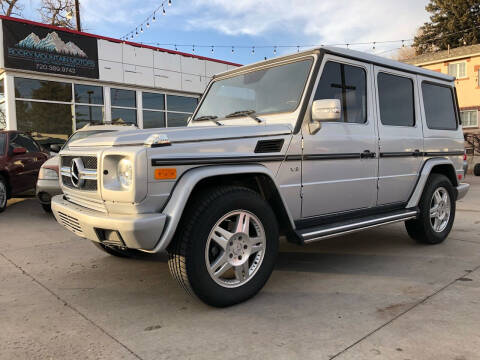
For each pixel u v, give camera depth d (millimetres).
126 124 8656
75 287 3535
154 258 4434
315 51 3574
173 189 2758
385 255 4496
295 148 3354
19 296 3328
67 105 12992
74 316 2920
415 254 4527
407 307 3016
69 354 2373
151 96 15211
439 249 4742
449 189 5039
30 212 7410
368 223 3855
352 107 3873
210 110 4297
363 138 3914
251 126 3182
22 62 11781
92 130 7957
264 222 3141
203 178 2799
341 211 3842
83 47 13062
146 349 2426
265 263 3180
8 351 2412
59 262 4293
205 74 16719
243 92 4027
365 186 3982
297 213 3457
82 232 3039
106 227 2709
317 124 3428
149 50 14805
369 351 2369
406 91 4555
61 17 23188
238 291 3031
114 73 13875
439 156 4961
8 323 2807
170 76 15500
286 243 5098
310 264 4168
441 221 5020
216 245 3023
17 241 5223
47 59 12273
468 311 2932
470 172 19219
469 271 3891
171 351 2396
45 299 3258
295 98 3512
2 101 12258
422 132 4684
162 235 2672
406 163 4445
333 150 3641
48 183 6586
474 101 23156
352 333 2600
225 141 2979
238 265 3031
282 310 2980
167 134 2775
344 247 4871
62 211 3244
